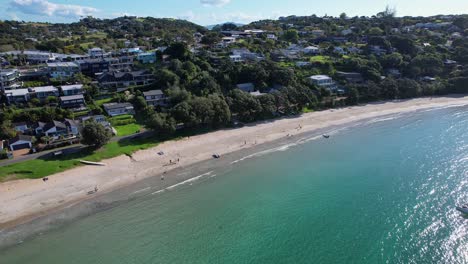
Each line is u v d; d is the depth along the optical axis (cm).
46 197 5450
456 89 12512
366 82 12719
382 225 4797
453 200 5362
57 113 8438
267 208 5288
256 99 9450
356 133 8844
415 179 6125
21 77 10656
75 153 6900
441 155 7188
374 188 5850
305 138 8475
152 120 7844
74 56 13262
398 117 10225
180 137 8088
